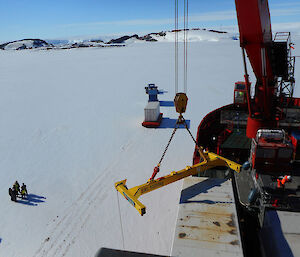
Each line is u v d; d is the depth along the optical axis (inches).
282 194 352.2
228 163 422.9
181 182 546.9
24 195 518.9
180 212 313.4
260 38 361.7
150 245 390.9
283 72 453.1
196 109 1086.4
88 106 1179.3
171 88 1503.4
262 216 327.9
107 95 1382.9
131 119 985.5
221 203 326.3
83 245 396.5
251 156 410.3
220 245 260.4
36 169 631.8
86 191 537.6
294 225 304.3
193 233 277.6
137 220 444.8
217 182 378.6
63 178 588.7
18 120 1002.1
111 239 406.0
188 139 784.9
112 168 626.8
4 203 501.7
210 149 590.2
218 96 1278.3
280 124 551.2
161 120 958.4
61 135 845.8
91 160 671.1
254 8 327.9
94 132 866.1
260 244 321.1
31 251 388.5
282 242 290.5
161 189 524.1
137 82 1710.1
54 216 464.4
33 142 792.9
